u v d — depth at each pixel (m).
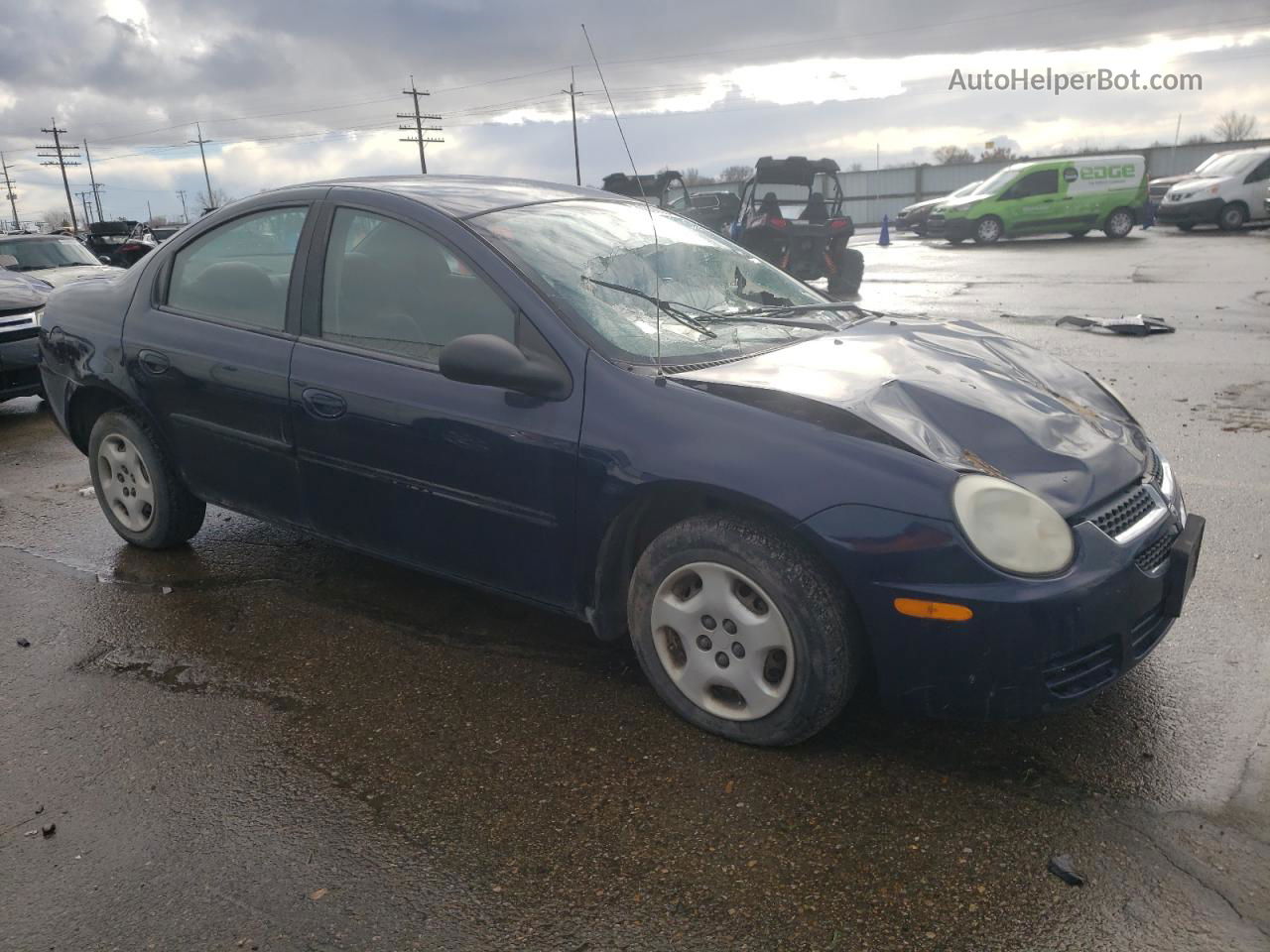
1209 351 8.25
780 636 2.58
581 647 3.37
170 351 3.73
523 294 2.94
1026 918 2.10
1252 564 3.86
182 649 3.41
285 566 4.10
